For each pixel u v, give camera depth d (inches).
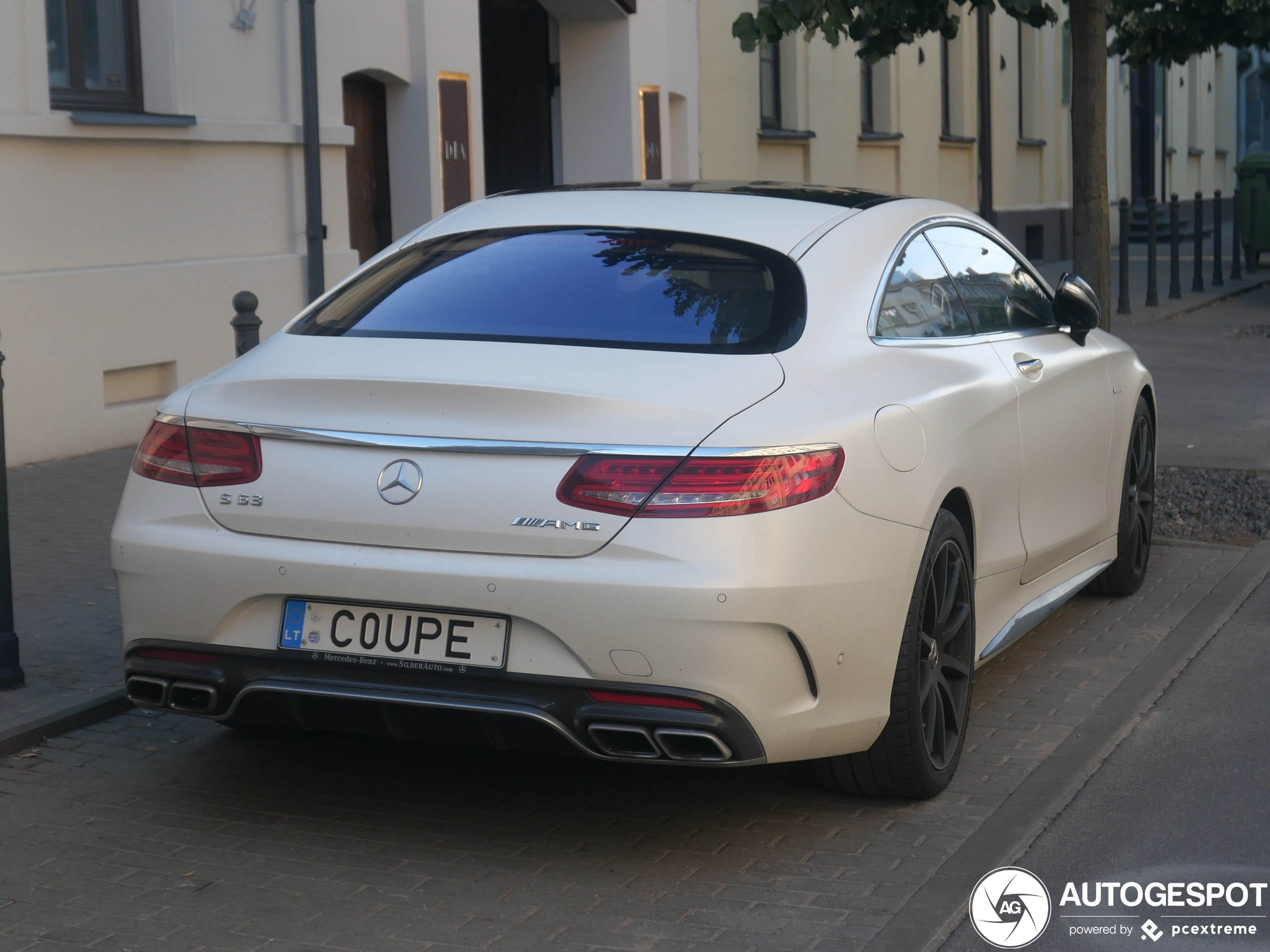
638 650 132.8
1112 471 229.5
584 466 134.3
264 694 142.3
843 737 146.5
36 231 350.9
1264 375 515.8
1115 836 153.8
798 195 182.7
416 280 165.9
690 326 151.7
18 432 345.1
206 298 401.1
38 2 346.3
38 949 128.2
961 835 154.1
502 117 617.3
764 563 133.7
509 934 131.6
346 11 458.0
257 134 417.1
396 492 137.6
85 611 229.3
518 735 138.9
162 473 147.6
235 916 135.0
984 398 175.8
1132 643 223.0
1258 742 180.9
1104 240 327.0
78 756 176.2
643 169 611.8
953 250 193.0
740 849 150.3
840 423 143.8
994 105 989.2
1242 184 922.1
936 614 160.7
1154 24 458.9
